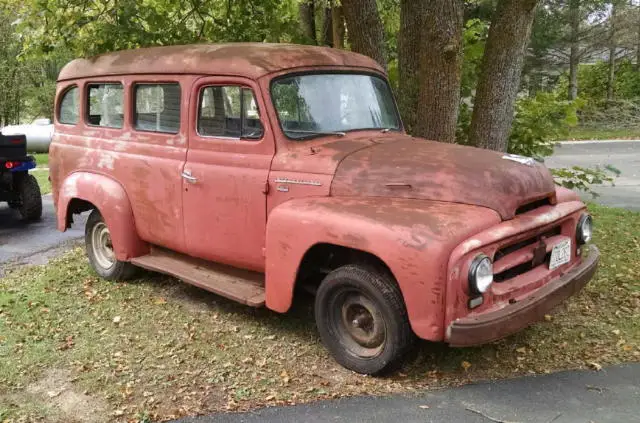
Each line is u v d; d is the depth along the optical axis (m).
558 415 3.51
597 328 4.71
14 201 9.38
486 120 6.78
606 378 3.94
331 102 4.78
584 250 4.70
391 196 4.02
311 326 4.89
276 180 4.40
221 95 4.75
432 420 3.48
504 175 3.88
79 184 5.95
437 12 6.22
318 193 4.23
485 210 3.73
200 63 4.90
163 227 5.30
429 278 3.44
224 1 8.12
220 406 3.71
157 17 7.21
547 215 3.98
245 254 4.69
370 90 5.12
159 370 4.19
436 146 4.48
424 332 3.51
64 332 4.86
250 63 4.58
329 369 4.17
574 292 4.12
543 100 8.32
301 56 4.77
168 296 5.64
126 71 5.52
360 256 4.05
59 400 3.84
